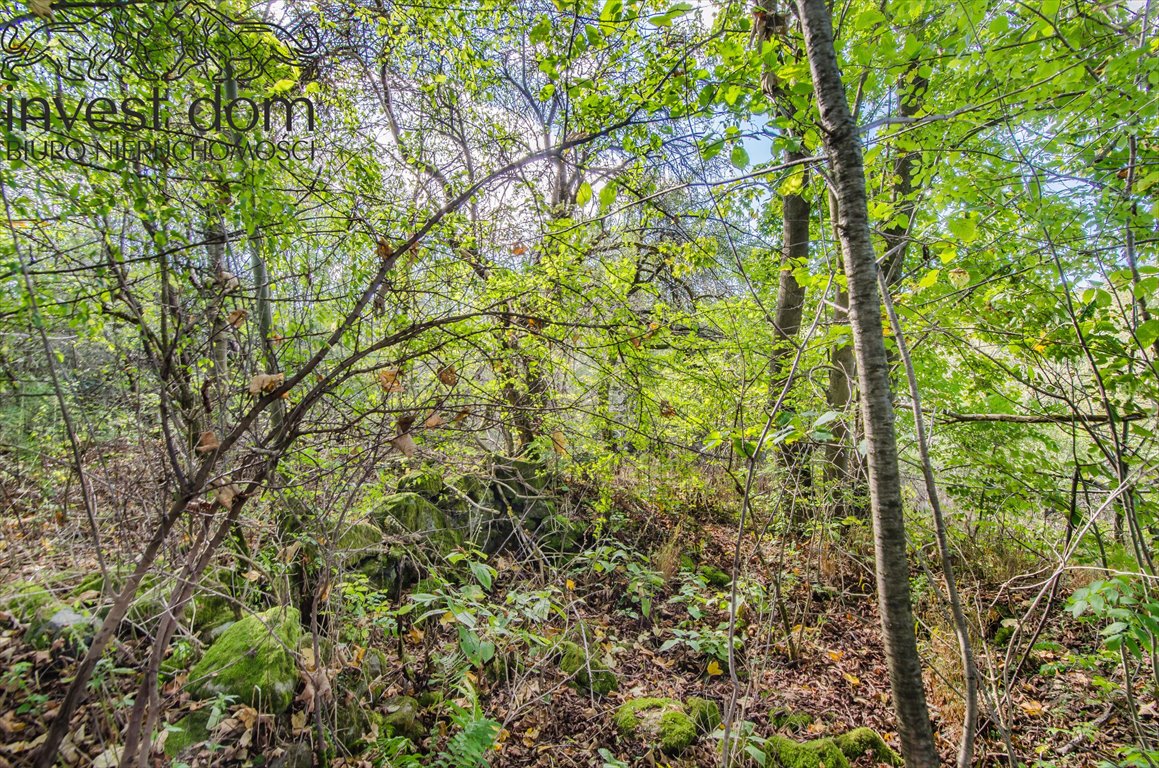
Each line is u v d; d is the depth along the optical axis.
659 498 6.18
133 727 1.88
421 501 4.88
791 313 5.91
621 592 5.13
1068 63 2.63
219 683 2.55
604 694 3.70
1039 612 4.60
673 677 4.05
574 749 3.20
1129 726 3.48
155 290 2.43
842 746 3.39
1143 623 1.91
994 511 4.70
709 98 2.55
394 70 5.59
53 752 1.73
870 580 5.53
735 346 3.93
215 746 2.28
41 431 2.77
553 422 3.14
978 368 4.44
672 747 3.19
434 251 3.16
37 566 2.56
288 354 2.70
